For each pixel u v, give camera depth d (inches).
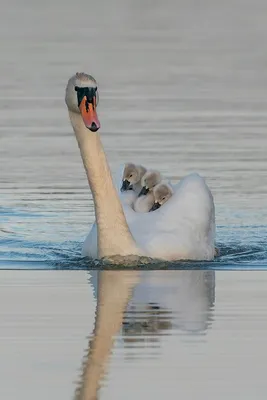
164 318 548.7
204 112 1242.0
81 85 674.2
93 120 665.0
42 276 650.2
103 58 1694.1
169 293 603.8
